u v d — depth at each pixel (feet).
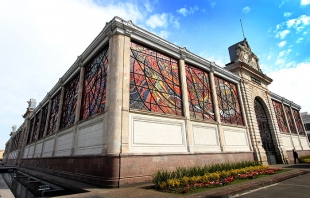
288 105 115.75
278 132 87.51
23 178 58.95
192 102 53.57
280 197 23.36
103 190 28.91
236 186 28.45
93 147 39.93
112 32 42.86
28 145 108.68
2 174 80.69
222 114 63.26
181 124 47.06
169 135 43.37
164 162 39.52
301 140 113.39
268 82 95.76
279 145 83.61
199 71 60.39
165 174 30.99
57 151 61.16
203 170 36.55
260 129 80.84
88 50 53.21
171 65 51.47
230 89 71.87
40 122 94.17
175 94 49.42
